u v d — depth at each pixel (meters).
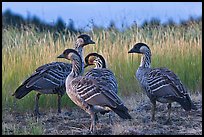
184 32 28.44
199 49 25.34
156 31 27.81
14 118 19.75
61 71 20.28
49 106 20.95
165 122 18.83
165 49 25.62
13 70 22.33
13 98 20.72
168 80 18.39
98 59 20.80
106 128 18.23
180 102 18.17
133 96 22.86
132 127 18.31
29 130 17.80
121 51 25.30
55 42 26.67
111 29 27.81
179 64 24.61
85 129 18.19
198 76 24.02
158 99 18.80
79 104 17.31
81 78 17.34
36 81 19.77
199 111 20.58
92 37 27.33
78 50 22.27
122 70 23.83
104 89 16.78
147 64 20.09
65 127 18.47
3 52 23.75
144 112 20.62
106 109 16.75
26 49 24.22
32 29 26.89
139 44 20.19
